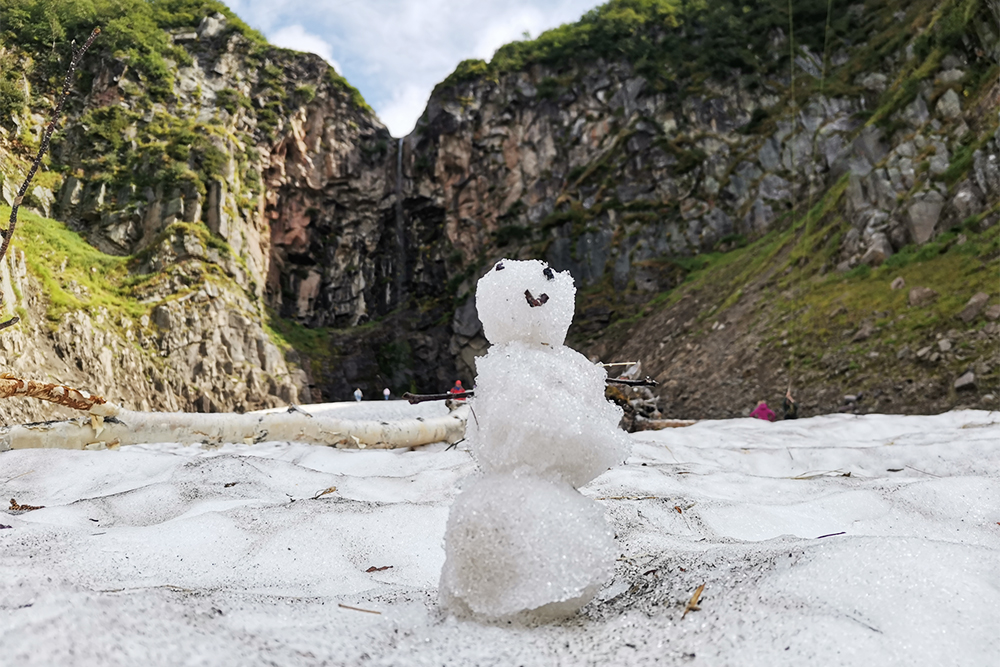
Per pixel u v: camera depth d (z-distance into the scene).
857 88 28.19
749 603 1.59
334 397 31.45
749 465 6.12
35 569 2.22
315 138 36.84
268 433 6.70
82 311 23.36
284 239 35.00
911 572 1.57
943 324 14.37
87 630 1.21
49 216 27.69
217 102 33.41
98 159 29.56
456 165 36.91
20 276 21.83
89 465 4.97
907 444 6.39
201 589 2.08
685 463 5.81
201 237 29.02
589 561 1.83
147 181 29.45
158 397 24.48
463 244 36.34
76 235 27.59
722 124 32.88
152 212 28.97
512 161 36.06
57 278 24.33
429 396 2.28
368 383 33.22
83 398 5.84
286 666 1.30
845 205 20.31
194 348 26.34
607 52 36.12
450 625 1.79
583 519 1.89
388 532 3.08
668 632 1.60
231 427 6.57
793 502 3.96
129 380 23.81
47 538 2.72
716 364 19.59
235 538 2.93
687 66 34.56
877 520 3.52
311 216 36.09
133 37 31.88
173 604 1.49
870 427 8.48
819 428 8.77
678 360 21.58
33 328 21.48
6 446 5.53
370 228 38.03
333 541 2.93
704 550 2.43
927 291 15.49
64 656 1.13
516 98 36.69
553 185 35.00
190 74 33.41
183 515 3.50
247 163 33.03
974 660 1.32
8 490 4.50
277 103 35.16
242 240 31.00
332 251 37.06
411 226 38.00
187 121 31.91
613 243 32.28
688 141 32.91
